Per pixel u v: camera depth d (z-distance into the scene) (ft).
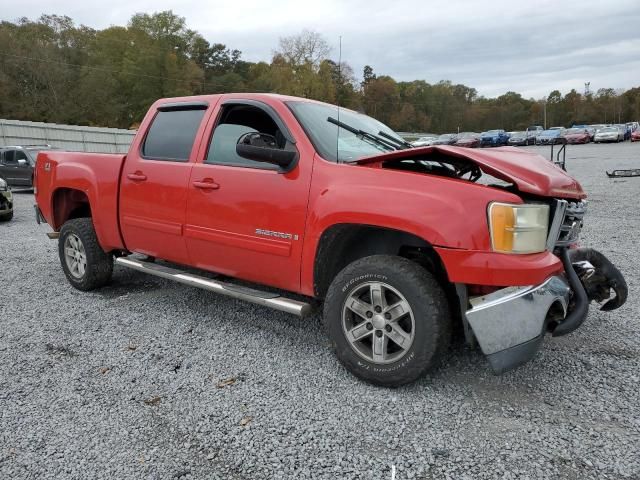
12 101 179.22
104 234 15.24
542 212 9.18
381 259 9.70
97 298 15.75
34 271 19.47
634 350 11.40
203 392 9.82
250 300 11.51
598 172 58.08
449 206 8.95
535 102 382.42
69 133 96.43
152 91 226.58
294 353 11.58
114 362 11.18
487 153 10.00
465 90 383.65
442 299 9.29
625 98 352.49
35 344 12.19
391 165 10.62
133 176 14.10
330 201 10.07
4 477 7.41
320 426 8.63
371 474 7.43
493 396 9.54
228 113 12.80
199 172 12.52
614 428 8.46
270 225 11.08
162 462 7.75
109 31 233.14
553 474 7.36
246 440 8.27
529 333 8.77
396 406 9.22
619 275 11.29
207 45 301.43
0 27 195.11
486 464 7.61
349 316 10.14
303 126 11.18
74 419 8.91
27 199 47.65
